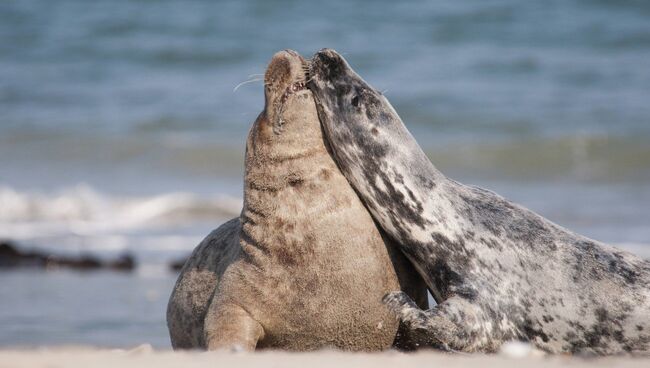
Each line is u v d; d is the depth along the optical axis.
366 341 26.12
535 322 27.36
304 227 25.61
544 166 77.31
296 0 130.00
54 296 44.03
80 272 51.19
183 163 80.19
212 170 79.19
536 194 69.12
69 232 62.38
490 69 101.06
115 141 83.94
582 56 105.31
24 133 86.31
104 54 111.12
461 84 95.75
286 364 20.47
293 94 26.39
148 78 103.81
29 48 114.31
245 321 25.48
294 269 25.48
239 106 91.75
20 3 135.25
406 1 127.12
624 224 58.66
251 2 130.12
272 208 25.81
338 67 27.62
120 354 22.47
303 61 27.16
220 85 99.50
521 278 27.47
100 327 37.06
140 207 67.69
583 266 27.78
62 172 77.50
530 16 117.69
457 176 75.94
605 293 27.45
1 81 103.00
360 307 25.81
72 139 84.81
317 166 26.20
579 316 27.36
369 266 25.95
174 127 87.50
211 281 27.98
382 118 27.75
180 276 29.41
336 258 25.56
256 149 26.42
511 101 90.81
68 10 130.75
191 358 21.52
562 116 86.12
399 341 26.17
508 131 83.88
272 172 26.05
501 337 26.98
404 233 27.42
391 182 27.38
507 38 111.75
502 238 27.84
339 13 123.75
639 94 92.12
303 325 25.66
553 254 27.88
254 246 25.88
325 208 25.80
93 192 70.50
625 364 21.75
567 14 118.06
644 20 114.56
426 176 27.95
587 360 22.42
